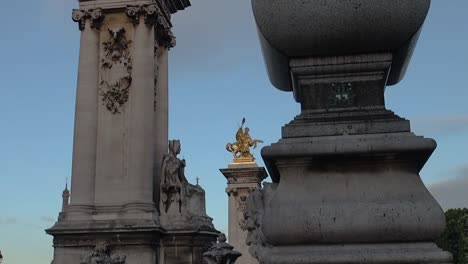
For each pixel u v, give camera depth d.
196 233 28.00
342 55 6.79
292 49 6.76
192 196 29.19
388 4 6.46
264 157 6.53
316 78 6.87
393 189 6.28
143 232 26.31
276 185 7.18
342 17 6.50
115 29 30.05
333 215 6.16
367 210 6.14
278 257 6.07
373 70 6.78
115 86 29.61
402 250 6.07
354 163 6.42
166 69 33.09
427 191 6.27
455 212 68.19
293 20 6.61
